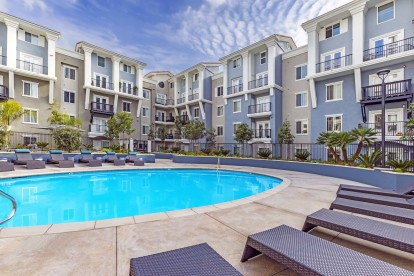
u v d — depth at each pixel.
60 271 2.31
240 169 13.13
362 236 2.54
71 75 22.97
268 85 20.67
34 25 19.44
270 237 2.36
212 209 4.59
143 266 1.79
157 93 33.00
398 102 14.46
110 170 12.11
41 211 5.94
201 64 27.89
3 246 2.86
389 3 14.87
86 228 3.48
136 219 3.92
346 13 16.31
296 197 5.75
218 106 28.05
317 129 17.95
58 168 11.66
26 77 19.72
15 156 12.64
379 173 7.79
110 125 21.98
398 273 1.70
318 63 17.48
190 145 27.00
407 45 13.91
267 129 21.08
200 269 1.76
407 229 2.60
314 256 1.94
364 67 15.22
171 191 8.74
